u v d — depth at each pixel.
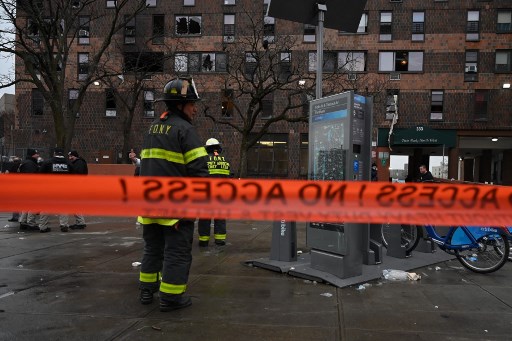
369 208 3.75
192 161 4.11
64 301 4.38
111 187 3.66
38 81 17.44
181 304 4.14
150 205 3.67
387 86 28.58
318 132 5.77
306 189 3.71
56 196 3.63
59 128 17.39
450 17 28.28
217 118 29.52
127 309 4.14
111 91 28.34
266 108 29.42
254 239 8.76
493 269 5.75
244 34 27.31
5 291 4.72
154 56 29.53
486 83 28.11
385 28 28.77
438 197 3.77
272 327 3.70
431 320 3.91
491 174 36.41
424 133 28.27
